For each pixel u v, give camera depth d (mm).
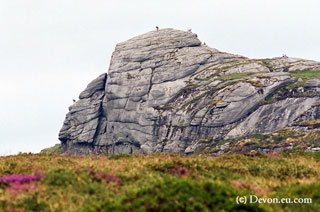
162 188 72688
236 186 87562
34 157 122750
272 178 97750
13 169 102500
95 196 78938
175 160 104125
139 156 125812
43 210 74562
